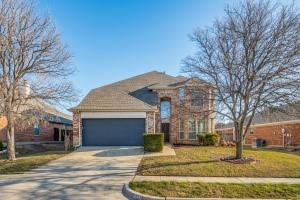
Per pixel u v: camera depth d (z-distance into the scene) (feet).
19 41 62.85
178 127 94.17
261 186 39.09
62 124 129.80
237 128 56.65
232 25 53.62
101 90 96.53
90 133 83.46
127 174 47.19
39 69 65.21
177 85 93.71
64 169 51.70
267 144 115.34
